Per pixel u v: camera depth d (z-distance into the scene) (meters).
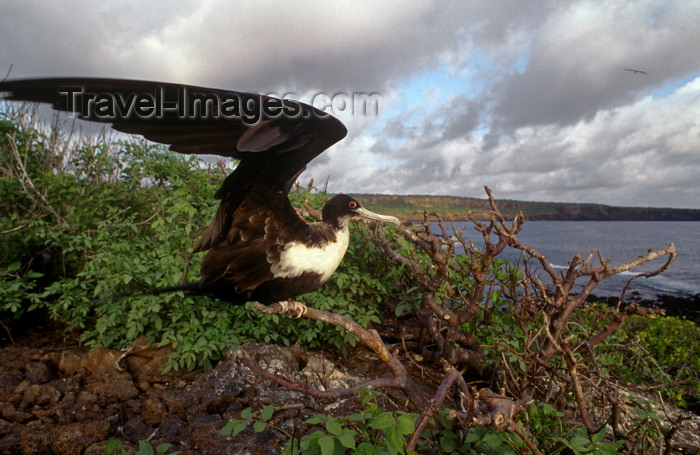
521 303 3.77
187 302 4.18
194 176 5.30
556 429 2.77
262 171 2.75
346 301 4.43
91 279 4.57
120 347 4.15
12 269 4.69
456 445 2.59
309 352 4.38
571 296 3.75
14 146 5.50
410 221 4.50
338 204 3.24
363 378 4.25
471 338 4.38
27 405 3.31
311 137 2.58
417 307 4.58
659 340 5.59
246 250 2.93
